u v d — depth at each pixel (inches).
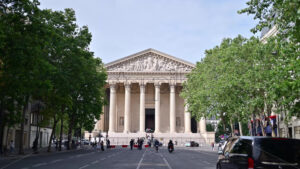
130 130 4621.1
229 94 1738.4
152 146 3686.0
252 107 1601.9
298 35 835.4
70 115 2647.6
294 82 800.9
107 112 4815.5
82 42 1968.5
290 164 476.1
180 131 4581.7
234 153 549.0
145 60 4414.4
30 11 1267.2
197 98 2342.5
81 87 2385.6
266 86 1366.9
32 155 1756.9
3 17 1237.7
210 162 1323.8
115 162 1247.5
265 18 922.7
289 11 803.4
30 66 1263.5
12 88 1354.6
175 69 4375.0
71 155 1795.0
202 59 2522.1
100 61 2539.4
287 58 933.8
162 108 4672.7
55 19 1838.1
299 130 1930.4
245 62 1648.6
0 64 1309.1
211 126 5718.5
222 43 2161.7
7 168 962.1
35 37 1273.4
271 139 495.5
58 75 1742.1
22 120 1817.2
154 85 4367.6
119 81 4355.3
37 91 1558.8
